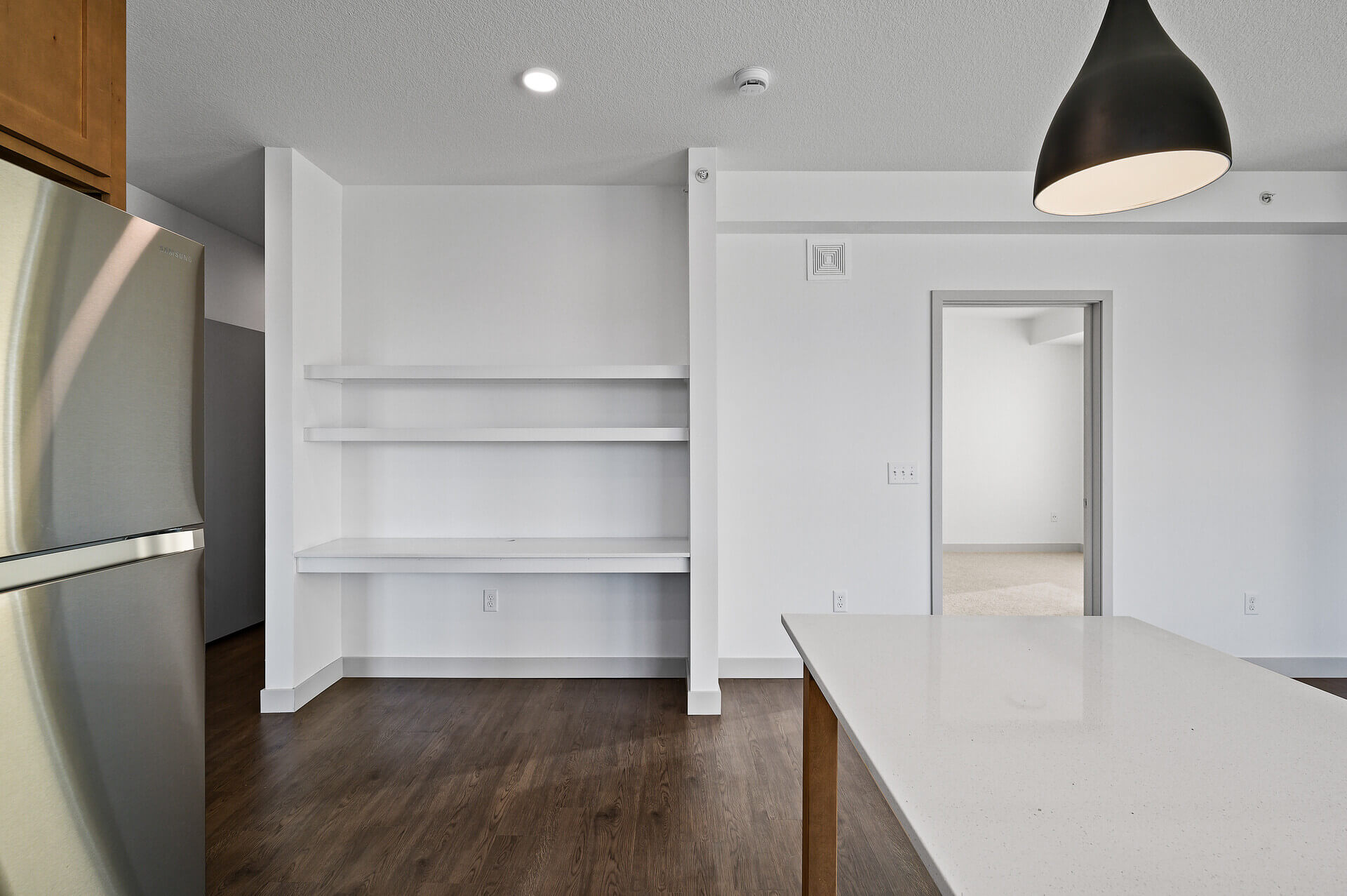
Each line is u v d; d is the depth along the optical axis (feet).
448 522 12.07
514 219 12.07
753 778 8.30
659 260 12.11
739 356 11.97
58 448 4.03
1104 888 2.31
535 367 10.82
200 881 5.14
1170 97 3.59
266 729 9.77
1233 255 11.94
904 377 12.00
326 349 11.54
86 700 4.17
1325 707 3.97
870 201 11.35
